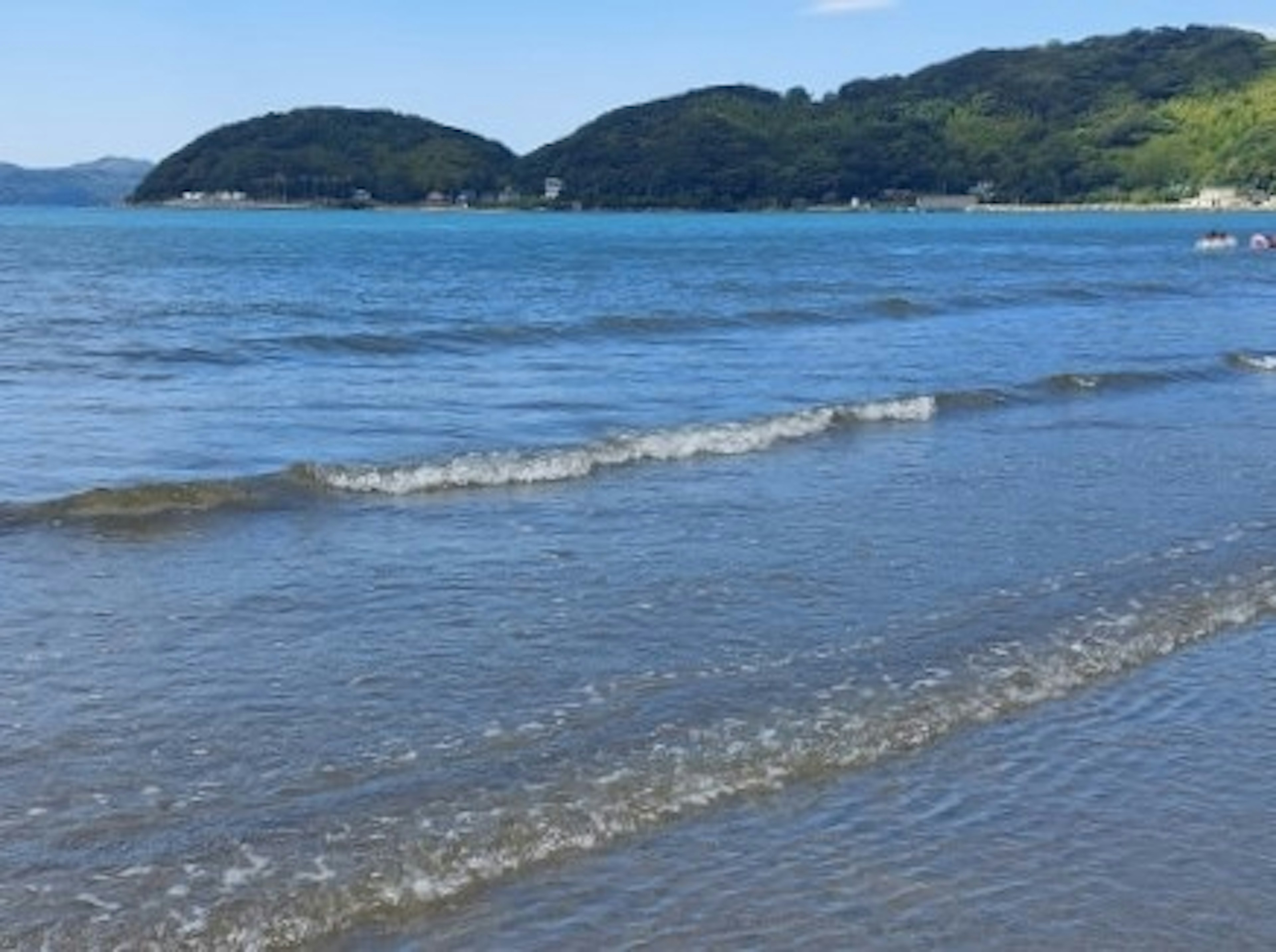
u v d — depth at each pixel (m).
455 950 6.10
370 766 7.92
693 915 6.46
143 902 6.36
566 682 9.40
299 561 12.70
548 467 17.06
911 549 13.30
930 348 31.97
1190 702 9.44
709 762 8.09
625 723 8.65
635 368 27.16
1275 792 8.01
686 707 8.95
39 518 13.99
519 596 11.55
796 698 9.15
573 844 7.07
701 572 12.36
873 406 21.86
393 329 32.53
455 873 6.73
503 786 7.69
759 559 12.84
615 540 13.60
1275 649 10.65
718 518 14.63
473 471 16.45
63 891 6.45
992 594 11.73
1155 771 8.26
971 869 6.98
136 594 11.51
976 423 21.80
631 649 10.13
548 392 23.62
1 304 39.25
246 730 8.45
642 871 6.84
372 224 151.88
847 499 15.75
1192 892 6.80
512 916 6.39
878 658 10.02
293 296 44.12
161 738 8.31
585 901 6.54
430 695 9.11
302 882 6.57
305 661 9.79
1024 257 83.69
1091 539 13.88
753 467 17.67
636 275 59.00
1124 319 41.47
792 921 6.43
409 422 20.36
